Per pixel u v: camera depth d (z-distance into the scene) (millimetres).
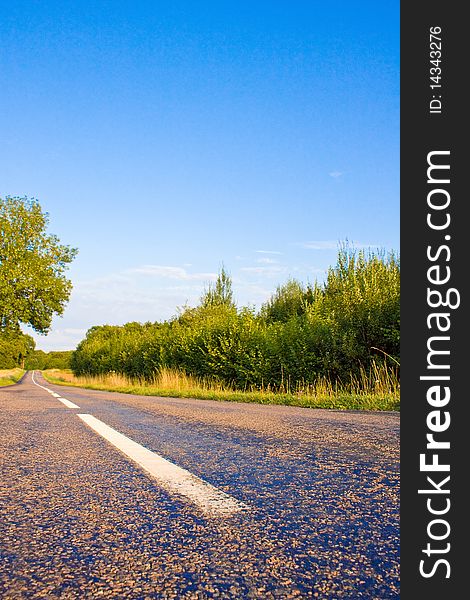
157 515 1667
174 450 3082
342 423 4793
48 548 1346
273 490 2029
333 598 1040
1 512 1709
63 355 170750
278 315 24234
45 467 2529
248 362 17578
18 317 33281
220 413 6141
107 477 2283
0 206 35250
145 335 36031
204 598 1037
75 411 6125
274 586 1097
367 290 13844
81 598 1039
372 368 13000
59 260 36531
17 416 5367
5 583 1114
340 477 2285
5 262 34219
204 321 25328
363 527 1540
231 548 1341
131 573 1169
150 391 17766
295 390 14219
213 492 1991
